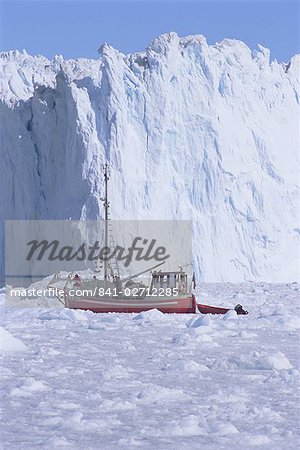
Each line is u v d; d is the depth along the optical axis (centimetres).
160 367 1972
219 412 1376
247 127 11994
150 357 2191
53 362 2067
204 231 10944
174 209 10950
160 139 11125
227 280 10888
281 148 12212
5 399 1502
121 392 1600
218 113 11606
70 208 10881
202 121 11406
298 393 1579
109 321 3516
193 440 1165
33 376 1805
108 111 10900
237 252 11119
